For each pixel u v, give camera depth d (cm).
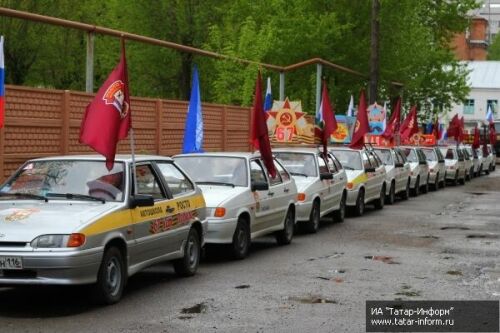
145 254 937
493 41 12625
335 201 1836
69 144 1562
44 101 1485
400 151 2744
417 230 1742
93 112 941
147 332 750
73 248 790
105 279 850
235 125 2417
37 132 1471
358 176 2070
